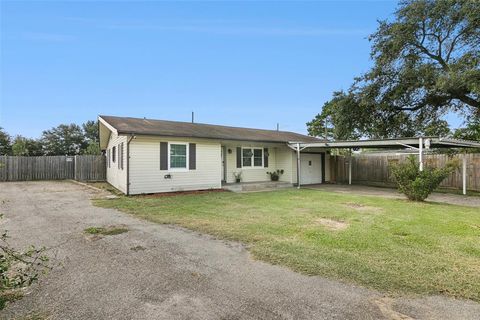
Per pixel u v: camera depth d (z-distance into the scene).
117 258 4.17
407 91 15.36
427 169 9.97
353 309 2.74
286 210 8.02
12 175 18.22
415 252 4.40
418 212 7.77
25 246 4.72
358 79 16.67
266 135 16.58
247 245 4.79
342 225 6.21
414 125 17.58
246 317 2.61
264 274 3.58
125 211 7.87
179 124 14.96
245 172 15.82
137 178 11.31
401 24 14.62
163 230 5.80
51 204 9.07
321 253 4.34
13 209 8.20
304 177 17.31
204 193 12.02
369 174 18.11
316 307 2.78
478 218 6.98
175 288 3.20
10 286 2.50
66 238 5.21
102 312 2.70
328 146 14.59
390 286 3.24
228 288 3.20
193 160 12.73
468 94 14.49
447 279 3.42
